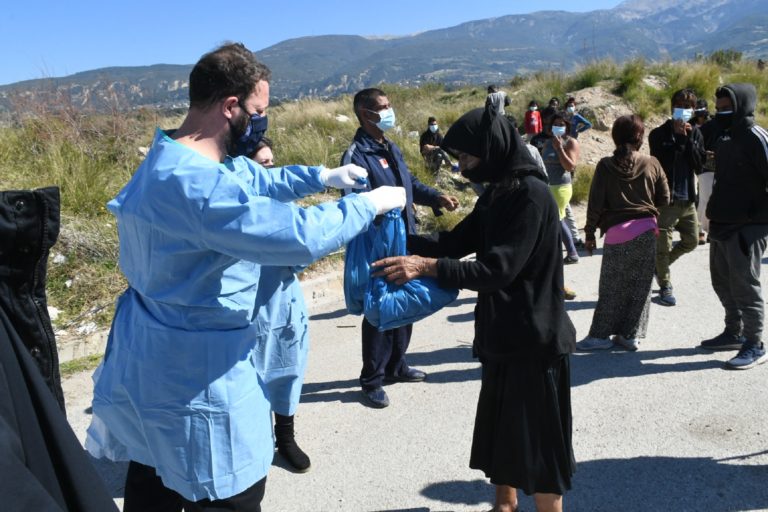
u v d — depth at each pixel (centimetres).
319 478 341
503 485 258
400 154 427
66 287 567
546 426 250
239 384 205
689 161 566
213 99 202
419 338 537
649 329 529
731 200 420
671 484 318
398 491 325
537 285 247
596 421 384
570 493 316
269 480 341
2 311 135
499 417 256
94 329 529
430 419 397
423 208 859
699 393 411
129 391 206
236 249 186
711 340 476
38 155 797
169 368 199
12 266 145
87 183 713
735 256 428
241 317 209
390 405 420
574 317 570
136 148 867
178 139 205
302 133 1066
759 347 444
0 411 123
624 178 460
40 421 134
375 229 319
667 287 583
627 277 470
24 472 110
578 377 446
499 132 243
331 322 580
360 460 356
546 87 1623
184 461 203
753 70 1892
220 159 209
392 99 1741
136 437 218
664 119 1480
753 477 318
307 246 185
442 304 270
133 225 199
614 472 330
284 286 315
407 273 250
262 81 209
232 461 204
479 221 275
